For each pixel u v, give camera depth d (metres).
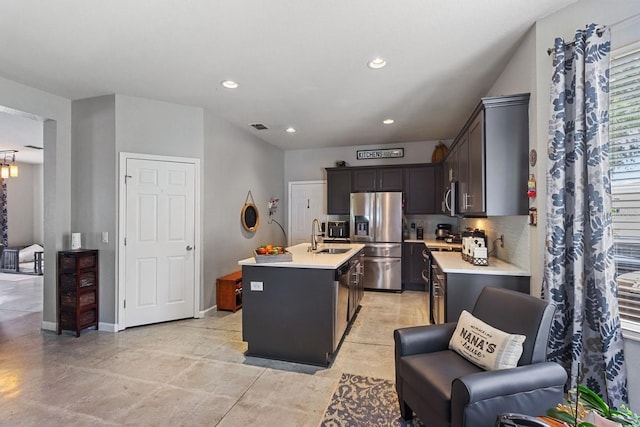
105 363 2.73
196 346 3.08
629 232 1.83
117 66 2.79
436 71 2.91
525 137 2.40
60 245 3.51
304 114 4.16
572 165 1.98
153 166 3.64
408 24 2.18
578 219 1.90
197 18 2.10
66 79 3.06
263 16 2.08
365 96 3.54
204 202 3.96
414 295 5.05
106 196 3.50
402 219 5.26
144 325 3.62
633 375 1.78
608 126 1.83
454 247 4.31
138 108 3.56
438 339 2.04
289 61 2.72
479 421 1.39
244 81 3.13
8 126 4.63
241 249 4.84
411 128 4.86
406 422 1.96
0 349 3.02
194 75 2.99
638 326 1.79
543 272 2.18
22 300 4.72
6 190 7.71
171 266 3.76
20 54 2.57
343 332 3.19
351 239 5.43
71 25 2.17
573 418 1.15
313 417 2.01
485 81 3.13
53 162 3.48
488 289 2.10
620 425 1.07
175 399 2.20
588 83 1.85
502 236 3.10
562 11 2.06
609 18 1.88
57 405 2.13
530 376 1.48
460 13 2.07
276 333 2.81
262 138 5.45
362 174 5.66
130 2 1.93
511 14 2.10
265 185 5.63
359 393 2.28
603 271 1.81
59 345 3.10
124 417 2.00
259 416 2.02
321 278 2.71
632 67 1.81
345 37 2.34
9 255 7.05
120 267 3.48
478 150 2.62
